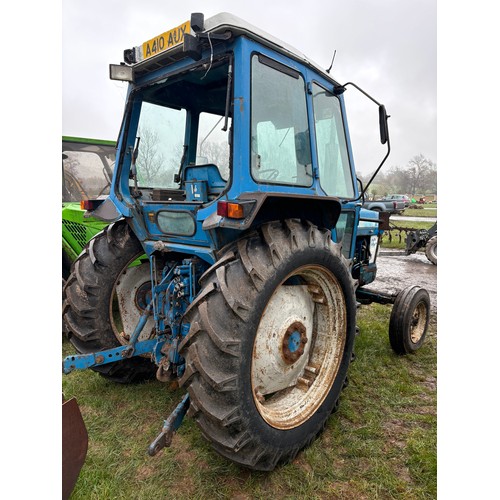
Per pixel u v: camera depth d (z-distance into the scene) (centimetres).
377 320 452
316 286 244
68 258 452
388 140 270
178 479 204
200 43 194
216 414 178
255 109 205
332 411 252
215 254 211
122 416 261
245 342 182
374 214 421
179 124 312
